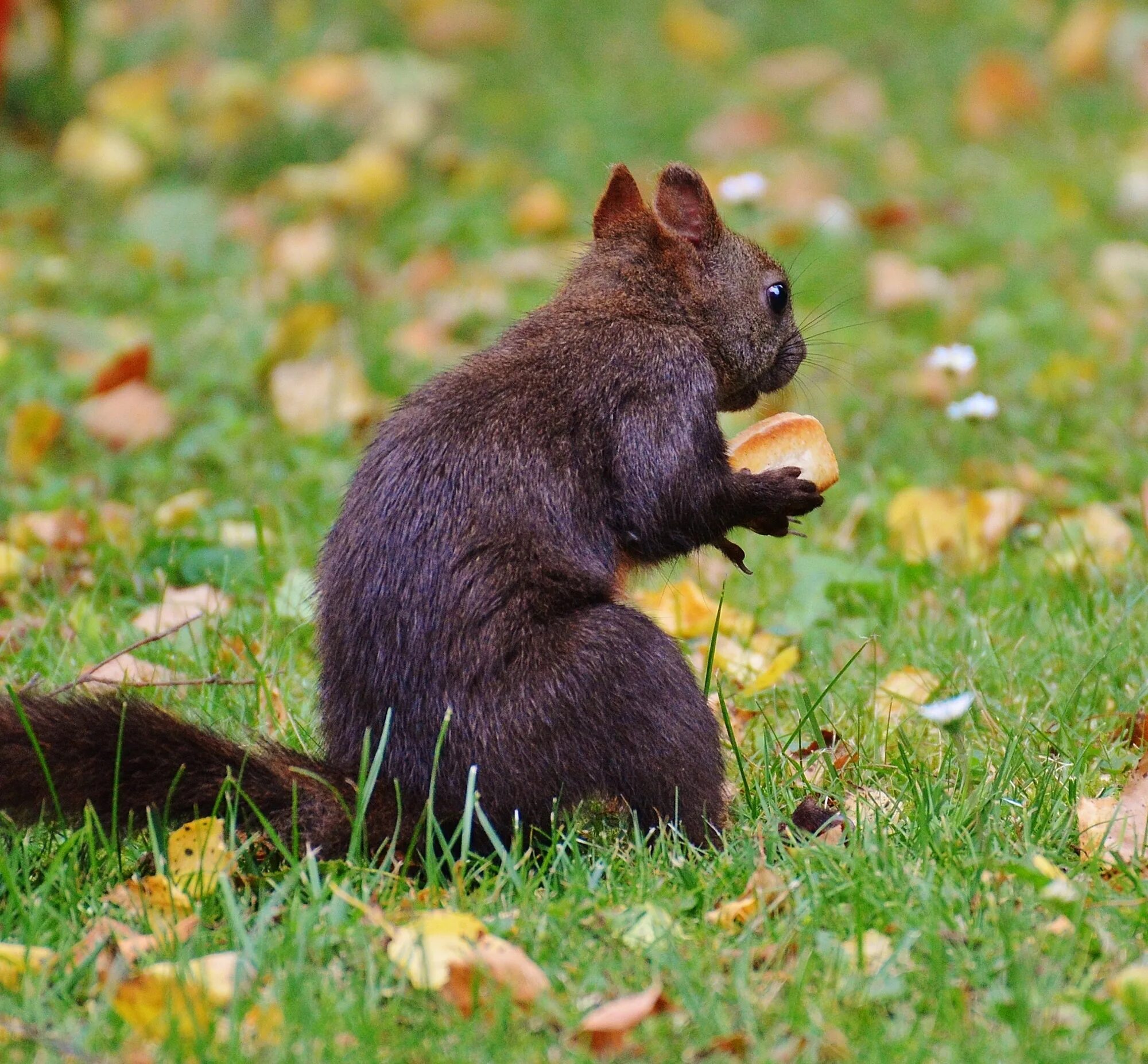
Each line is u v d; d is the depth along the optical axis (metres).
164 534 10.42
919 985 5.56
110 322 13.94
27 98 18.23
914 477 11.48
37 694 6.93
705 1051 5.23
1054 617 9.09
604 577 6.97
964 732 7.92
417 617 6.73
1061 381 12.43
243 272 15.09
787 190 16.94
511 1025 5.38
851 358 13.36
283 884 6.22
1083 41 20.05
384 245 15.89
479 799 6.64
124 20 20.08
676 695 6.72
